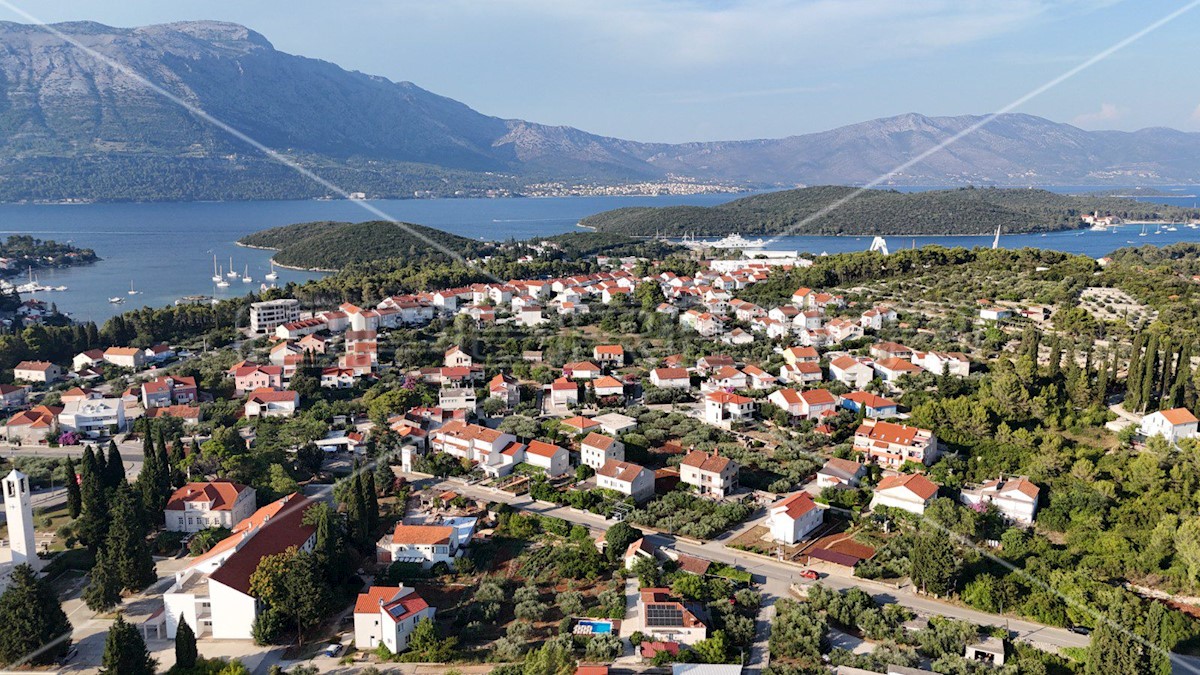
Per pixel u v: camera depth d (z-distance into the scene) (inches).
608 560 5275.6
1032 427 7081.7
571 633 4456.2
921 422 7204.7
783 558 5354.3
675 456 7057.1
